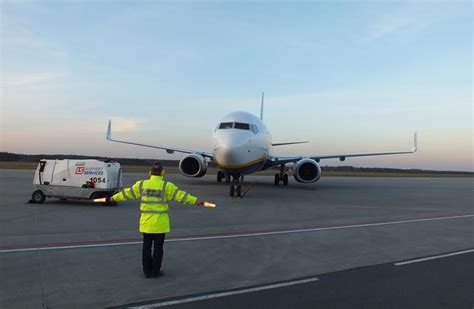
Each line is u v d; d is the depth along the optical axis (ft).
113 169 50.08
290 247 28.40
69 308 16.05
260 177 138.10
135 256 24.67
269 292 18.57
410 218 45.44
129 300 17.19
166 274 21.18
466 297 18.21
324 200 62.80
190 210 46.98
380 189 93.66
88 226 34.50
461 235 34.81
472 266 23.93
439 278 21.22
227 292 18.47
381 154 88.48
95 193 48.08
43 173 48.98
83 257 24.11
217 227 35.91
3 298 16.98
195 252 26.27
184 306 16.62
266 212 46.50
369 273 22.04
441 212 51.75
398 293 18.66
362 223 40.57
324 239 31.63
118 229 33.35
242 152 60.54
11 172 125.90
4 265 21.98
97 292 18.06
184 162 77.36
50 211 43.04
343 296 18.15
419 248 28.94
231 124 65.26
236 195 64.18
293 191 78.28
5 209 43.91
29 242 27.66
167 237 31.09
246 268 22.61
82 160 48.98
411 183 130.72
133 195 21.58
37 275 20.31
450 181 160.66
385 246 29.48
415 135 90.27
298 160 81.15
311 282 20.22
